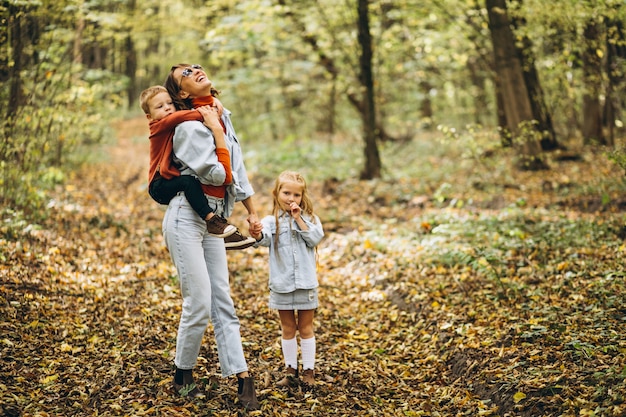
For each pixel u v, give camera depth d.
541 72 14.22
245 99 20.88
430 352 5.05
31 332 4.61
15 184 7.49
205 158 3.71
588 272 5.86
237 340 3.96
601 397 3.68
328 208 10.65
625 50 10.54
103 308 5.36
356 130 19.64
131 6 15.15
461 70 17.97
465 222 8.13
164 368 4.31
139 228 8.91
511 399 3.97
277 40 16.09
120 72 28.77
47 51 8.18
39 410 3.58
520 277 6.11
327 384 4.45
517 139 10.30
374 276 6.96
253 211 4.21
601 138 13.31
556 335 4.63
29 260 6.07
